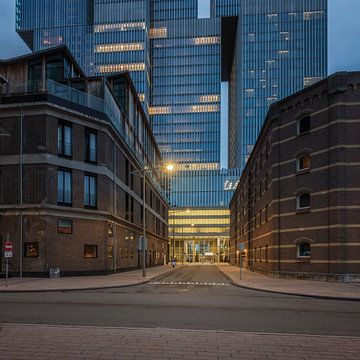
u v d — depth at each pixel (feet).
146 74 504.02
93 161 112.98
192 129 517.96
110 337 28.45
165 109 525.34
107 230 114.73
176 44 536.01
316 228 92.17
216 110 518.37
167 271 150.82
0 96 103.45
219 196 475.31
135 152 163.32
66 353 24.26
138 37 506.48
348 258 85.51
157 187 232.94
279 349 25.80
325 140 92.02
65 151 106.22
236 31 563.07
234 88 598.34
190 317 38.50
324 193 91.04
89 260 108.37
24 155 101.30
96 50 513.04
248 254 168.55
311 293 63.26
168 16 541.75
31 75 128.06
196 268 204.23
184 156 513.86
